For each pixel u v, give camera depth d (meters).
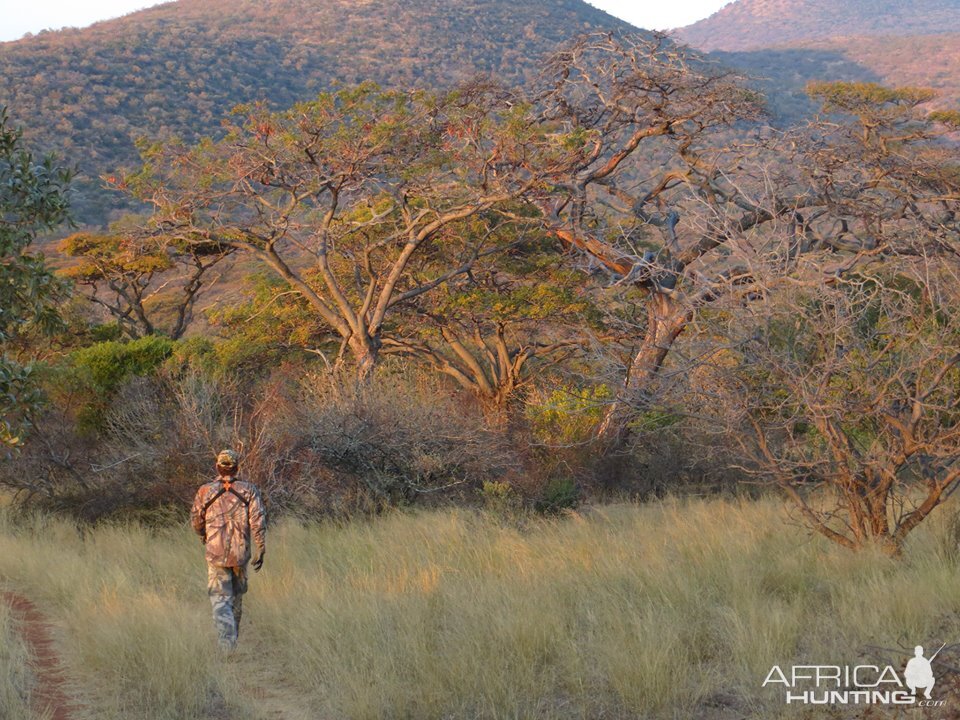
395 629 10.95
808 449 14.83
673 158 33.25
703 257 25.12
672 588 11.51
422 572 13.35
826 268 16.38
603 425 24.95
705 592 11.77
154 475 20.02
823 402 13.31
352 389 21.77
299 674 9.98
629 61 33.47
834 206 27.47
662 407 15.19
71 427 22.31
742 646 9.46
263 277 40.75
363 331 33.62
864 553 13.02
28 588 14.65
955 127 28.61
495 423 24.81
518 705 8.67
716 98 31.67
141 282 49.97
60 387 22.89
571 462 24.41
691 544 14.30
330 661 9.91
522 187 33.00
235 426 20.20
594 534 16.84
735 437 14.80
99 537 18.16
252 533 11.54
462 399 30.06
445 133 32.56
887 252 24.17
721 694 8.84
